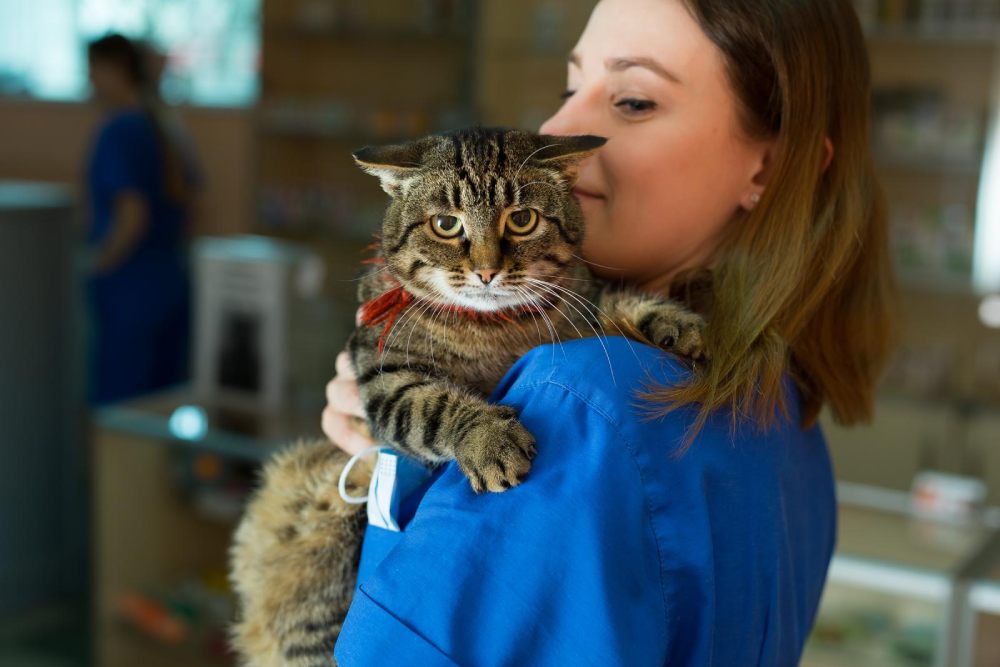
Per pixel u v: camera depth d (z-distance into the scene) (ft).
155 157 15.60
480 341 4.77
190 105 20.83
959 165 14.10
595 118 4.67
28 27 21.77
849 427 5.05
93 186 15.65
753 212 4.32
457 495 3.61
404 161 4.71
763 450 3.88
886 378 14.25
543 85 17.21
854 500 8.82
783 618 3.95
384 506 4.01
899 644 8.02
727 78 4.41
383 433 4.41
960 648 7.19
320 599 4.79
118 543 10.70
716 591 3.57
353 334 5.11
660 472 3.51
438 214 4.59
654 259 4.85
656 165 4.54
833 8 4.47
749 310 4.07
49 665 12.63
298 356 10.87
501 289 4.56
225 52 20.98
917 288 14.37
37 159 22.00
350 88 19.39
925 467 13.79
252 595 5.10
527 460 3.55
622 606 3.33
